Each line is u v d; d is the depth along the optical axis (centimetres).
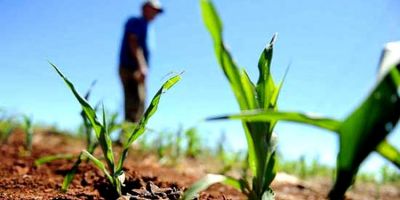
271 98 190
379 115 128
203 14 154
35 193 306
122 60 925
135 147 775
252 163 194
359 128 132
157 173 459
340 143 138
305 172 852
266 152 187
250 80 180
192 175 545
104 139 251
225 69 169
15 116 710
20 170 413
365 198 636
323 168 1016
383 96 125
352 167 139
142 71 928
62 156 358
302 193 516
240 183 186
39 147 679
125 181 320
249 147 193
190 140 820
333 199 144
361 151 135
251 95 179
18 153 564
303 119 141
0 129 806
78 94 244
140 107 933
